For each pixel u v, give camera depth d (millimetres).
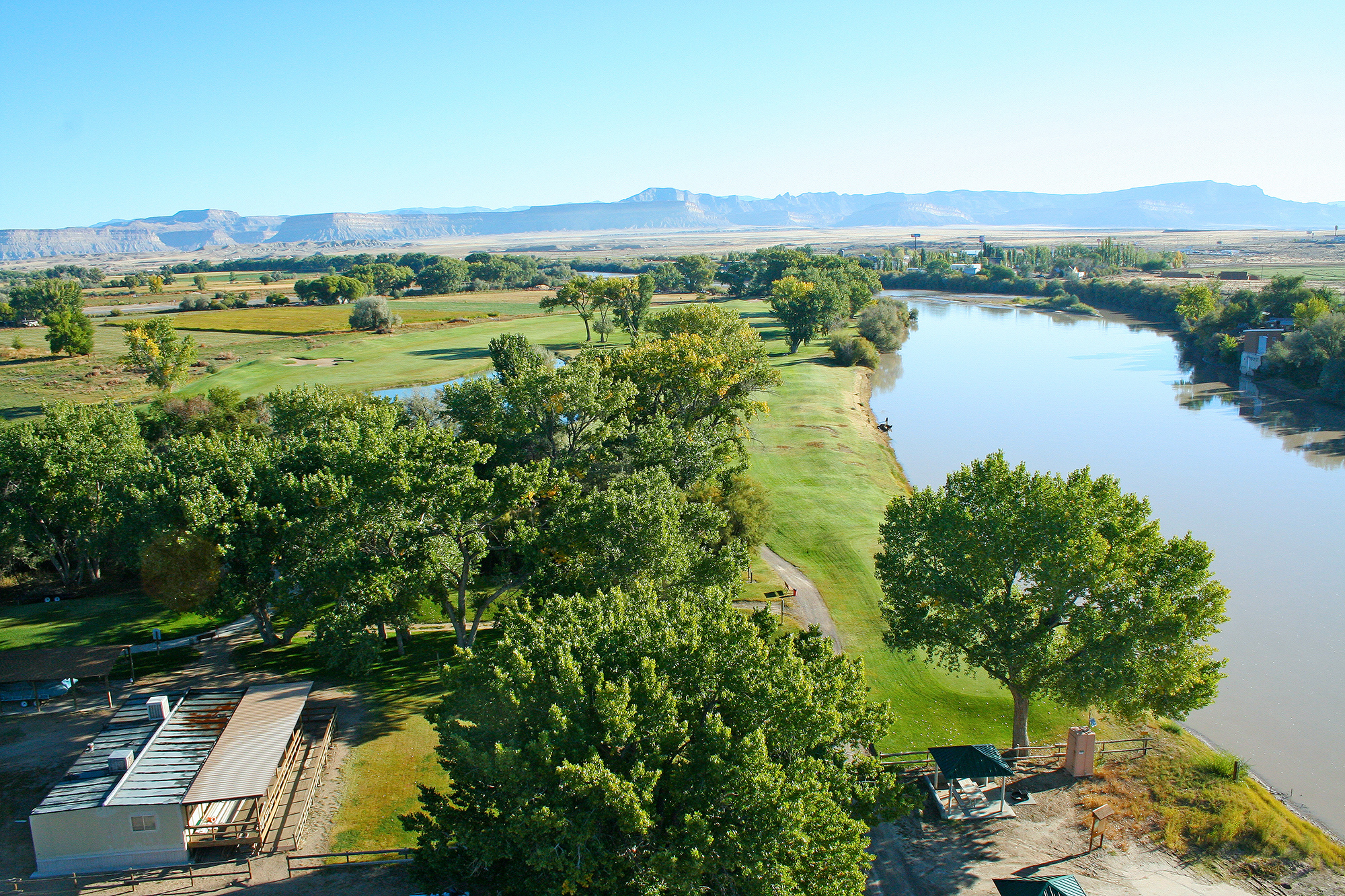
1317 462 92562
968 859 32594
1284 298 159875
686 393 76438
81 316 144000
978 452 98312
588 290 158750
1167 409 118312
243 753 32375
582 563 41500
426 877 26344
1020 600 38312
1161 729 42469
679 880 22781
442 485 42594
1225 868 32281
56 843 28875
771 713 26062
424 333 170750
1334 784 38844
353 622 41719
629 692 25516
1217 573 63500
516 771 23891
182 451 50188
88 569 62000
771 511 66375
